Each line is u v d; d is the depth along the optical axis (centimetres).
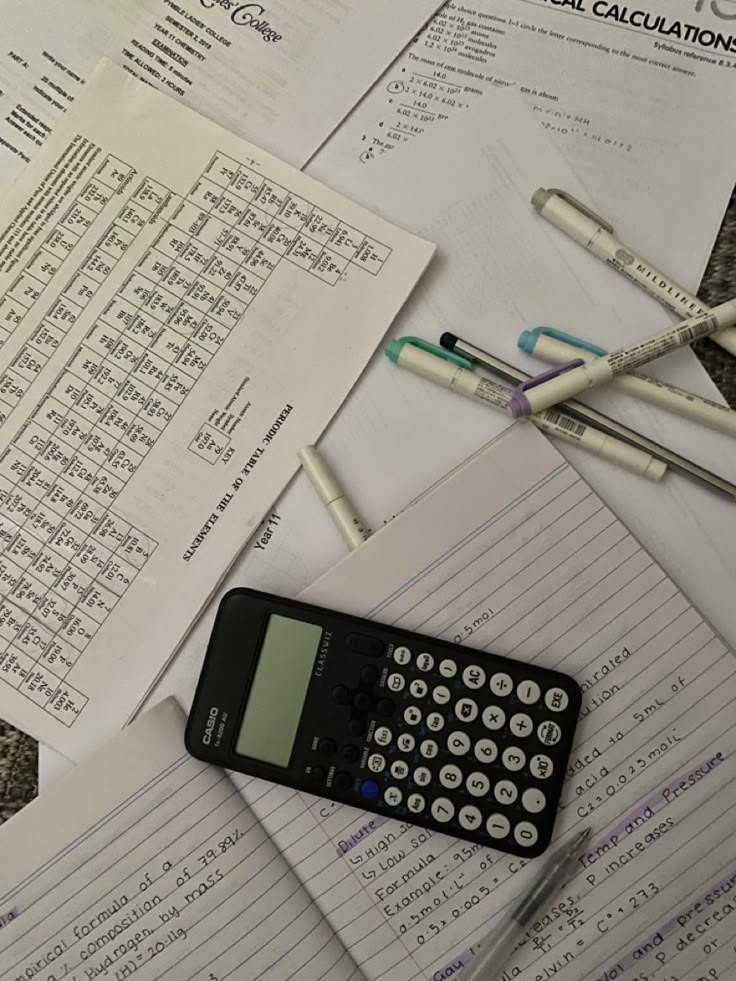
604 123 42
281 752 37
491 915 37
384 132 43
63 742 39
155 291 42
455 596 39
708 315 39
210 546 40
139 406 41
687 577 39
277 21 44
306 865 38
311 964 37
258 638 38
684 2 43
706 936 36
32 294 42
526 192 42
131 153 43
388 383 41
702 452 40
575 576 39
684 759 37
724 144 42
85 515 41
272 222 42
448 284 42
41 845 38
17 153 43
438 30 43
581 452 40
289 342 41
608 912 37
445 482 39
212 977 37
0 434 41
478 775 37
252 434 41
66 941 37
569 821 37
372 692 37
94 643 40
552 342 40
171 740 38
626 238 41
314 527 40
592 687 38
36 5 44
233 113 43
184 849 38
